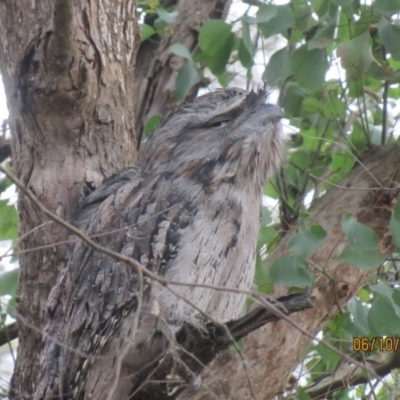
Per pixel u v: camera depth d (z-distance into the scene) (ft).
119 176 30.83
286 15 34.19
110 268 28.66
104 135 31.22
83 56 30.53
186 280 28.12
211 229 29.04
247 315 24.98
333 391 36.60
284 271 30.99
